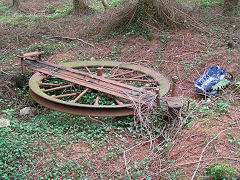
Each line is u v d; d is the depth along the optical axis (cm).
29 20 1202
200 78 611
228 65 662
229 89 575
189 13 923
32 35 987
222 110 480
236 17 905
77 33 995
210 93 558
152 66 725
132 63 713
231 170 310
